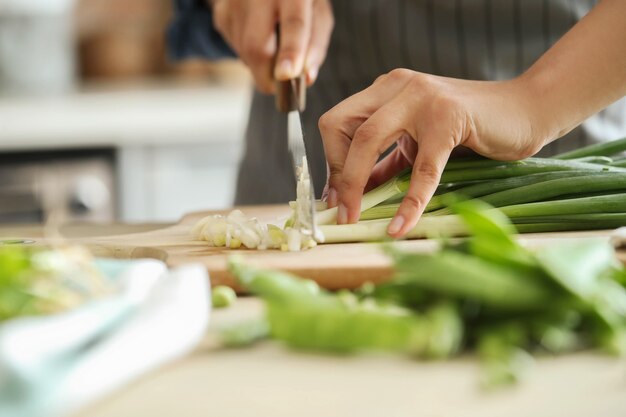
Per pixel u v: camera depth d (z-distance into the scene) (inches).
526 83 38.6
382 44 50.5
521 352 27.2
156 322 27.1
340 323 27.5
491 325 27.5
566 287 27.0
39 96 91.4
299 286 29.0
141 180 85.6
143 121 84.8
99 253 38.6
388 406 25.7
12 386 25.0
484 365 27.0
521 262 27.5
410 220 36.6
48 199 80.7
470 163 38.8
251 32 45.9
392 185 38.8
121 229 44.3
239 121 89.3
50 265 28.3
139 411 25.8
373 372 27.0
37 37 94.7
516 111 37.9
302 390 26.5
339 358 27.7
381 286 28.5
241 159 59.2
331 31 51.2
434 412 25.5
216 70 100.3
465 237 38.0
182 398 26.3
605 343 27.3
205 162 88.1
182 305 27.8
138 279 28.9
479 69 48.7
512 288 27.2
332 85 52.6
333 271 33.7
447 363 27.2
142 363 26.6
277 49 46.1
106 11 98.7
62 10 96.3
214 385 26.8
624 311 27.8
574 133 47.6
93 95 91.2
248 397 26.3
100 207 82.6
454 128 36.7
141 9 100.1
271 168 56.3
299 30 43.6
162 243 39.0
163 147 86.1
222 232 37.6
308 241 36.5
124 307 27.4
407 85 37.6
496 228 27.9
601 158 40.6
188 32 57.8
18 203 79.7
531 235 38.0
